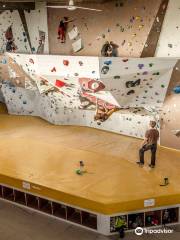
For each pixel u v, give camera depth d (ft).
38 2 29.76
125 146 27.30
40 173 22.85
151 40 24.72
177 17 23.17
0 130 31.53
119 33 26.22
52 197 20.89
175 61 23.95
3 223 20.68
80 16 27.89
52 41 30.17
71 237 19.43
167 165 23.81
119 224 19.39
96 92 26.55
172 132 26.30
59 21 29.19
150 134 23.07
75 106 30.96
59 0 26.81
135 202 19.36
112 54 26.94
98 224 19.62
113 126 30.22
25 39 31.91
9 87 34.83
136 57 25.26
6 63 31.48
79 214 21.18
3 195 23.12
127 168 23.41
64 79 26.63
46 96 32.37
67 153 26.11
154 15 24.06
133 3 24.88
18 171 23.17
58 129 31.73
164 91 25.49
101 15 26.76
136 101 27.12
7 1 26.81
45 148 27.17
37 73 27.86
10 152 26.48
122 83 25.26
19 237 19.38
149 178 21.94
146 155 25.52
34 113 35.73
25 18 31.22
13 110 36.24
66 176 22.36
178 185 20.98
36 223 20.70
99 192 20.26
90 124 31.86
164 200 19.81
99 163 24.26
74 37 28.78
